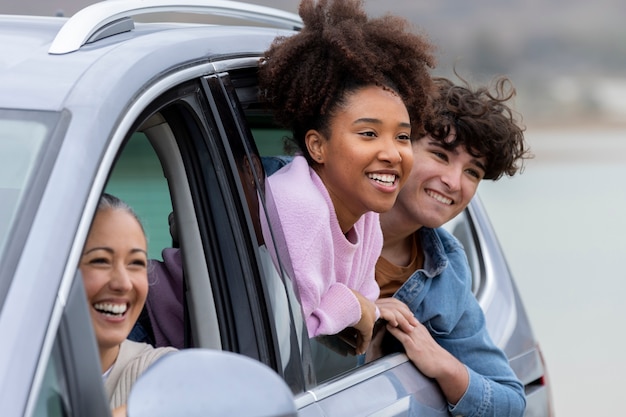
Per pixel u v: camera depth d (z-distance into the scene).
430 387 4.18
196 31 3.62
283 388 2.56
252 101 3.89
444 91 4.54
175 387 2.49
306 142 3.98
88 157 2.74
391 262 4.54
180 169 3.38
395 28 4.00
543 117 54.25
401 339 4.16
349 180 3.90
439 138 4.48
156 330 3.84
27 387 2.40
